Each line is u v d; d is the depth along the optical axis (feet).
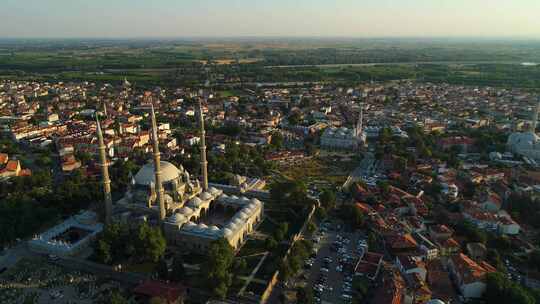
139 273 614.75
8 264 636.89
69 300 552.41
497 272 578.66
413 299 539.70
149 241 628.28
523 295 521.24
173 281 595.88
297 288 586.86
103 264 634.43
